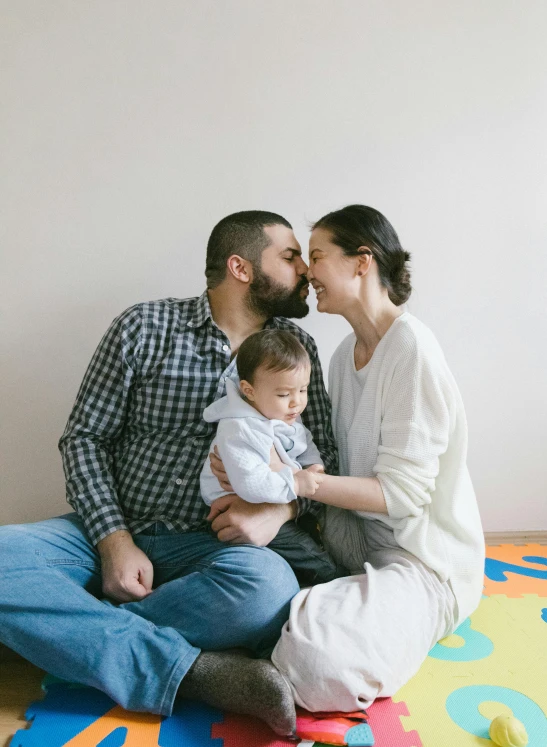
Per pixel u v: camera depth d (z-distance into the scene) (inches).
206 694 35.5
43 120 59.9
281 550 47.0
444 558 45.0
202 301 50.9
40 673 41.4
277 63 62.2
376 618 37.7
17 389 60.3
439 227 64.6
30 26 59.6
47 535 41.3
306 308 53.8
